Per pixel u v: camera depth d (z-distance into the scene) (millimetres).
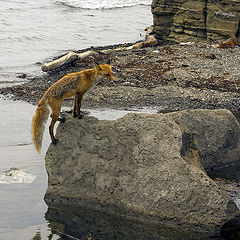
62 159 11906
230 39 32062
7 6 53031
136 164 11219
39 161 14203
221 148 14312
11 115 19125
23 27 42781
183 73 25094
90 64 28188
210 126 14297
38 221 10758
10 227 10445
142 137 11531
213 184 10477
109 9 56094
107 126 11953
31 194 12070
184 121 14008
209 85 23641
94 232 10297
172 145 11281
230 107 20828
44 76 26531
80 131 12070
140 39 40156
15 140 16078
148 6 59469
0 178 12844
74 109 12367
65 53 34062
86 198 11375
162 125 11672
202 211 10266
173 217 10445
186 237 10062
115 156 11508
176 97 22094
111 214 11094
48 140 15891
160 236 10109
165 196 10609
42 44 36875
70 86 11414
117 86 23312
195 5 34406
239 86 23703
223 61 27469
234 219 10234
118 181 11211
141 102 21422
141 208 10766
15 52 33625
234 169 14219
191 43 32594
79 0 59406
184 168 10805
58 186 11703
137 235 10172
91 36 40938
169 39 37000
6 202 11586
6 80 25438
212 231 10109
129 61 27797
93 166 11586
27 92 23016
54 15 50219
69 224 10648
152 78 24594
